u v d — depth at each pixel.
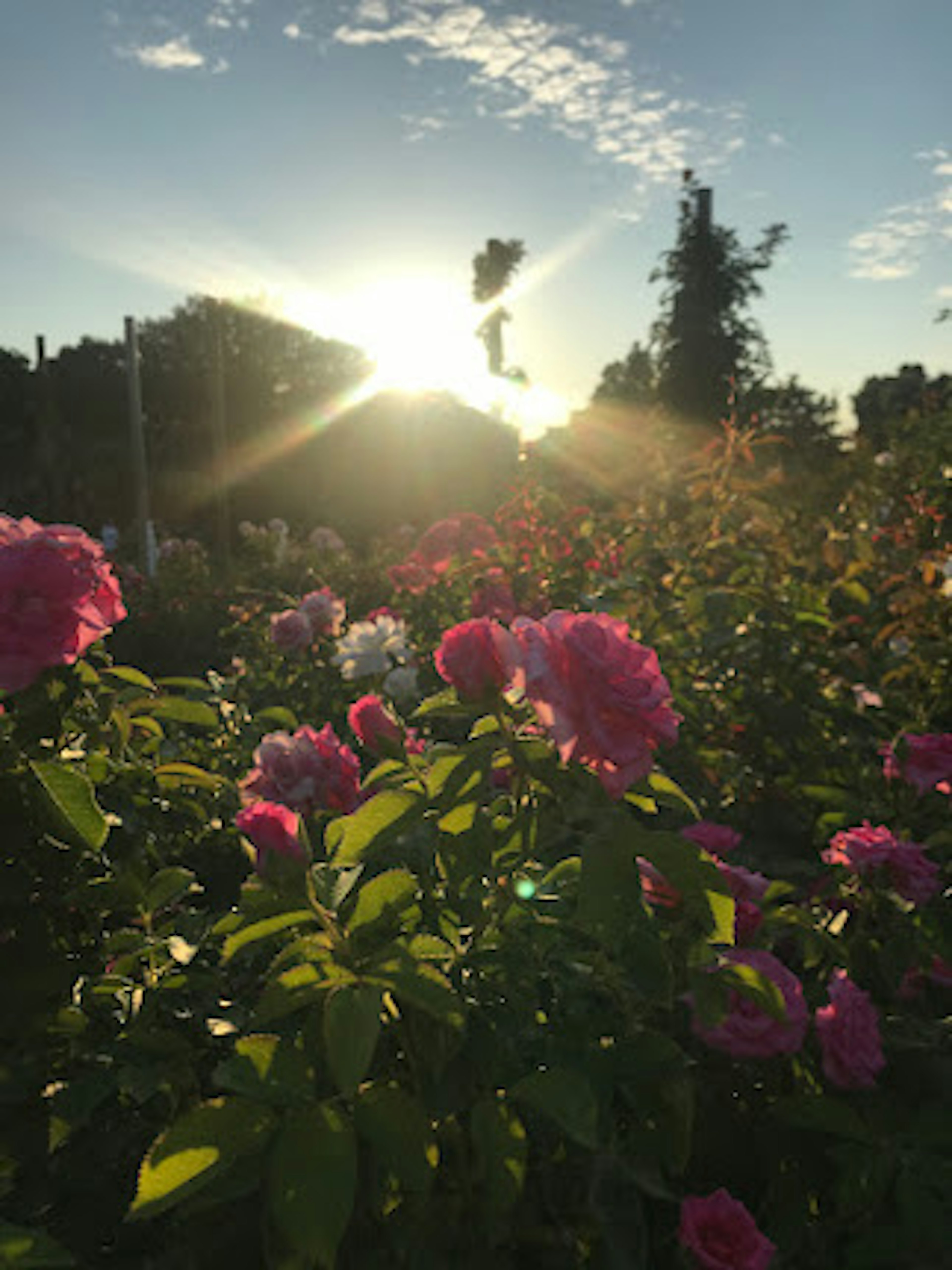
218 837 3.26
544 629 1.56
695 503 5.76
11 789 2.25
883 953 2.49
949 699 3.90
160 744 3.56
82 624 2.17
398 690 4.66
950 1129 2.00
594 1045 1.78
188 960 2.12
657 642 4.27
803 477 8.54
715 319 32.38
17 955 2.17
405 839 1.88
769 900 2.53
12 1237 1.47
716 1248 1.77
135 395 21.19
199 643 11.15
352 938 1.67
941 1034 2.35
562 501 5.90
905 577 4.39
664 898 1.89
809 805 3.79
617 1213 1.66
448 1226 1.61
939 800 3.07
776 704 4.00
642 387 33.84
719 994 1.83
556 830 1.69
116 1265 1.90
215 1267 1.62
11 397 46.75
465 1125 1.68
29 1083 2.05
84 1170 2.00
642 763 1.55
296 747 2.29
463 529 6.22
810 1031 2.19
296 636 5.87
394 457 27.27
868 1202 1.92
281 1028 1.96
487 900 1.85
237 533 31.59
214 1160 1.45
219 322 21.31
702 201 32.41
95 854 2.37
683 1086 1.77
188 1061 2.03
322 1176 1.41
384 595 10.68
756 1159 2.06
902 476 7.55
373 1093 1.51
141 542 21.17
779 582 5.09
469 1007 1.69
